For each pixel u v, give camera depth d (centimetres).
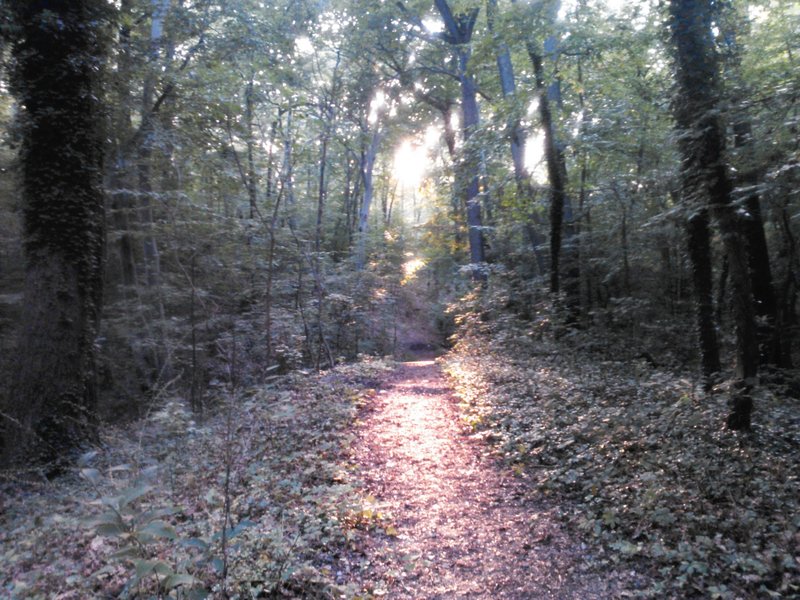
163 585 327
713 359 964
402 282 2975
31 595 390
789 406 971
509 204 1927
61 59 977
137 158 1572
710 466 632
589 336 1627
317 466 709
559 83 1998
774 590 406
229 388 909
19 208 1166
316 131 2072
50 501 659
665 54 861
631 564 471
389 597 432
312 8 2373
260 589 392
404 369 1948
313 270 1973
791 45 1211
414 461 782
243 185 1708
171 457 717
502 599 433
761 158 839
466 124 2458
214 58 1595
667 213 857
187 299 1934
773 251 1714
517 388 1138
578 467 690
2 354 1375
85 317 998
